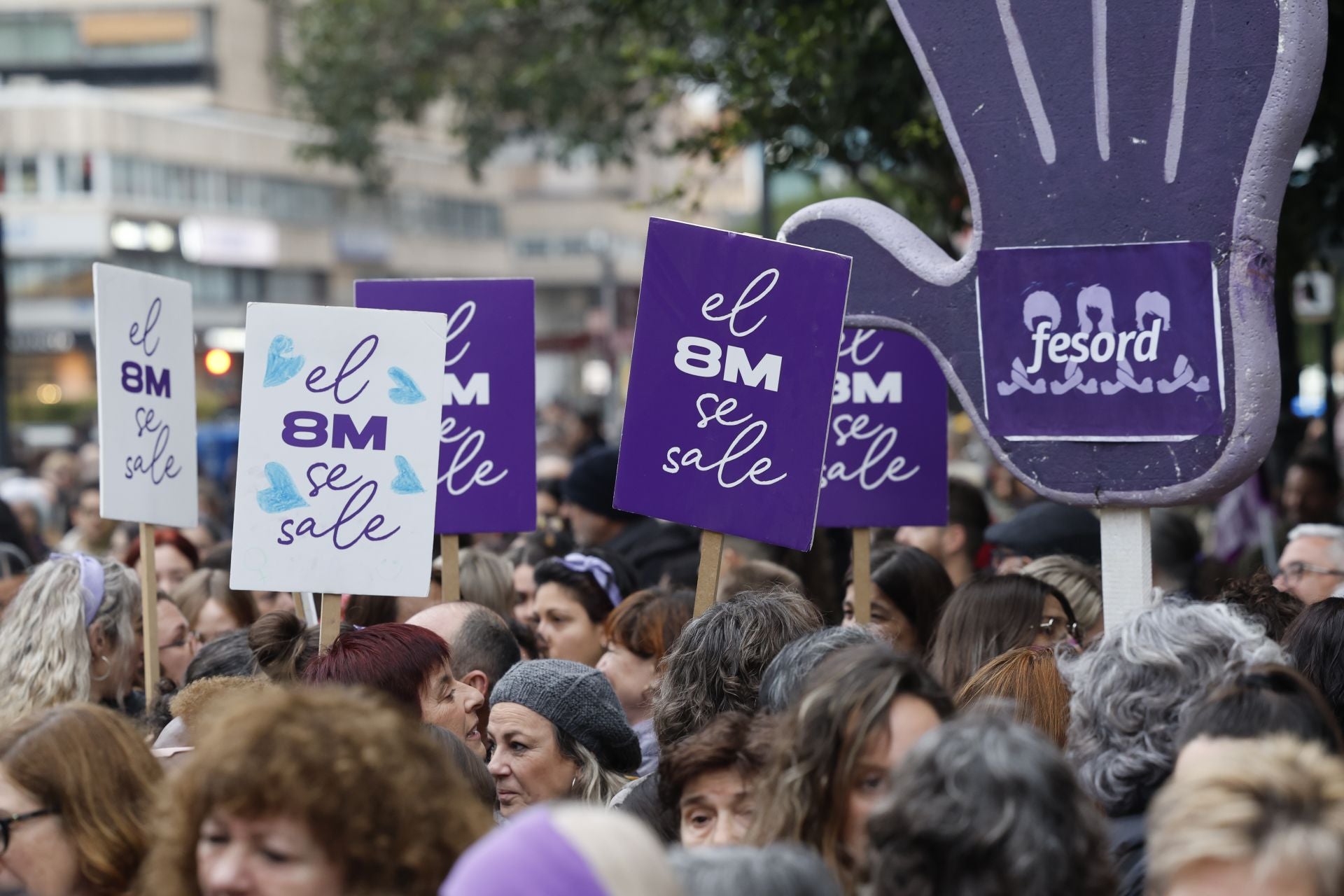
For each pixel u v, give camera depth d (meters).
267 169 140.75
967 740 6.60
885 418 16.08
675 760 8.67
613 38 40.31
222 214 135.75
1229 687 7.88
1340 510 26.30
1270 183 11.34
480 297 15.14
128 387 15.14
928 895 6.39
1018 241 12.22
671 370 12.77
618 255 176.00
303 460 12.88
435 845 6.83
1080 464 12.03
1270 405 11.43
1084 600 15.05
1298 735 7.59
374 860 6.68
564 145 48.09
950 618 12.77
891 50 22.84
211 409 89.06
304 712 6.92
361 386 12.95
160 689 13.82
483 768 9.99
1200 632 8.80
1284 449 27.12
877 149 24.70
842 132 23.80
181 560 20.17
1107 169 11.83
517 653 13.43
